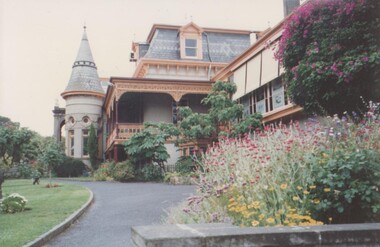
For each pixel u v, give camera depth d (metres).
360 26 8.45
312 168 4.32
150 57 24.97
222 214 4.82
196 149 19.22
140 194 12.96
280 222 3.88
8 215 8.31
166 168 20.28
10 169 23.97
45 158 17.45
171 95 22.42
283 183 4.43
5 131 17.19
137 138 19.52
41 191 14.30
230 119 18.38
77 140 28.91
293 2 17.62
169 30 26.70
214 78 24.33
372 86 8.22
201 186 6.59
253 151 5.86
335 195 4.00
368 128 5.42
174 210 6.81
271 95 17.44
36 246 5.62
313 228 2.56
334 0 8.96
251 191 4.70
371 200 3.90
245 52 19.28
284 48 10.45
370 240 2.54
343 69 8.26
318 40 9.41
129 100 24.91
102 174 21.22
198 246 2.28
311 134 5.69
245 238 2.37
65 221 7.47
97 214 9.09
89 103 29.47
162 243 2.23
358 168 4.00
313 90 9.10
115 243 5.92
